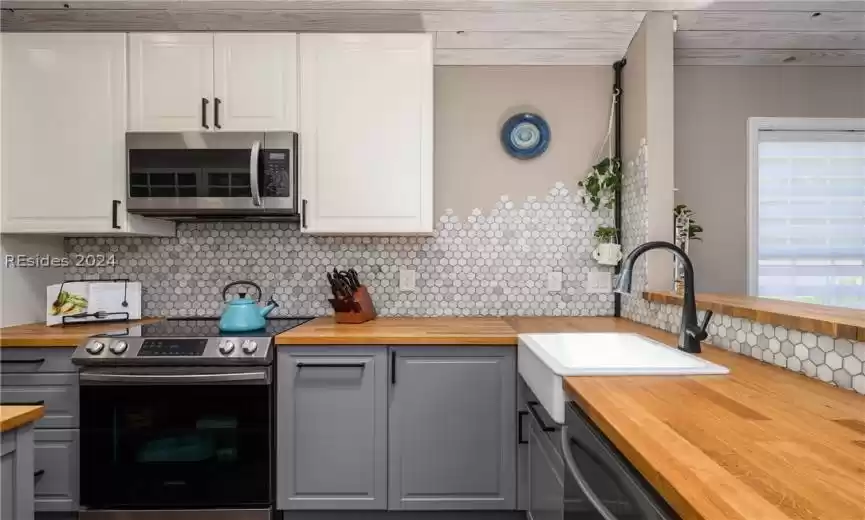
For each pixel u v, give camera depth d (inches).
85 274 101.3
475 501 78.2
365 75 89.3
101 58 88.2
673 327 78.3
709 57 104.0
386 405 77.7
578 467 43.7
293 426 77.3
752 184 106.6
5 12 90.1
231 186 86.9
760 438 32.7
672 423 35.8
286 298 102.4
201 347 75.0
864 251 108.2
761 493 24.7
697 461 28.8
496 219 103.9
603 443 38.1
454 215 103.7
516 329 84.4
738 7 85.4
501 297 103.5
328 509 78.1
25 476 43.3
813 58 104.3
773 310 56.4
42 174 88.3
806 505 23.5
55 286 90.5
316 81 89.0
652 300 85.2
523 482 77.5
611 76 103.9
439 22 92.9
